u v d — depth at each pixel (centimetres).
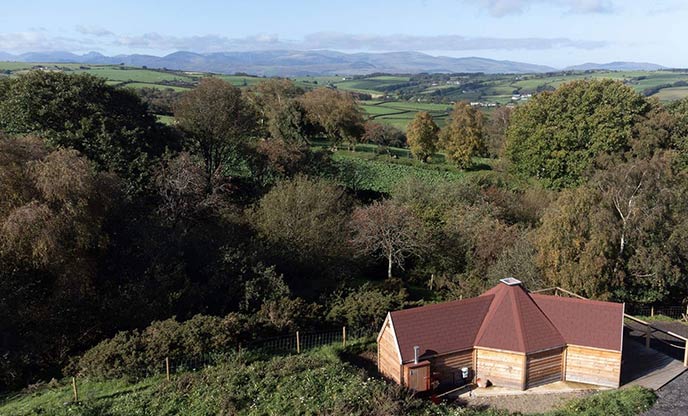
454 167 7788
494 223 3794
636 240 3192
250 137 5788
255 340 2503
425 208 4303
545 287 3170
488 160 8775
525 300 2455
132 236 2955
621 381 2333
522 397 2255
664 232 3244
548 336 2353
